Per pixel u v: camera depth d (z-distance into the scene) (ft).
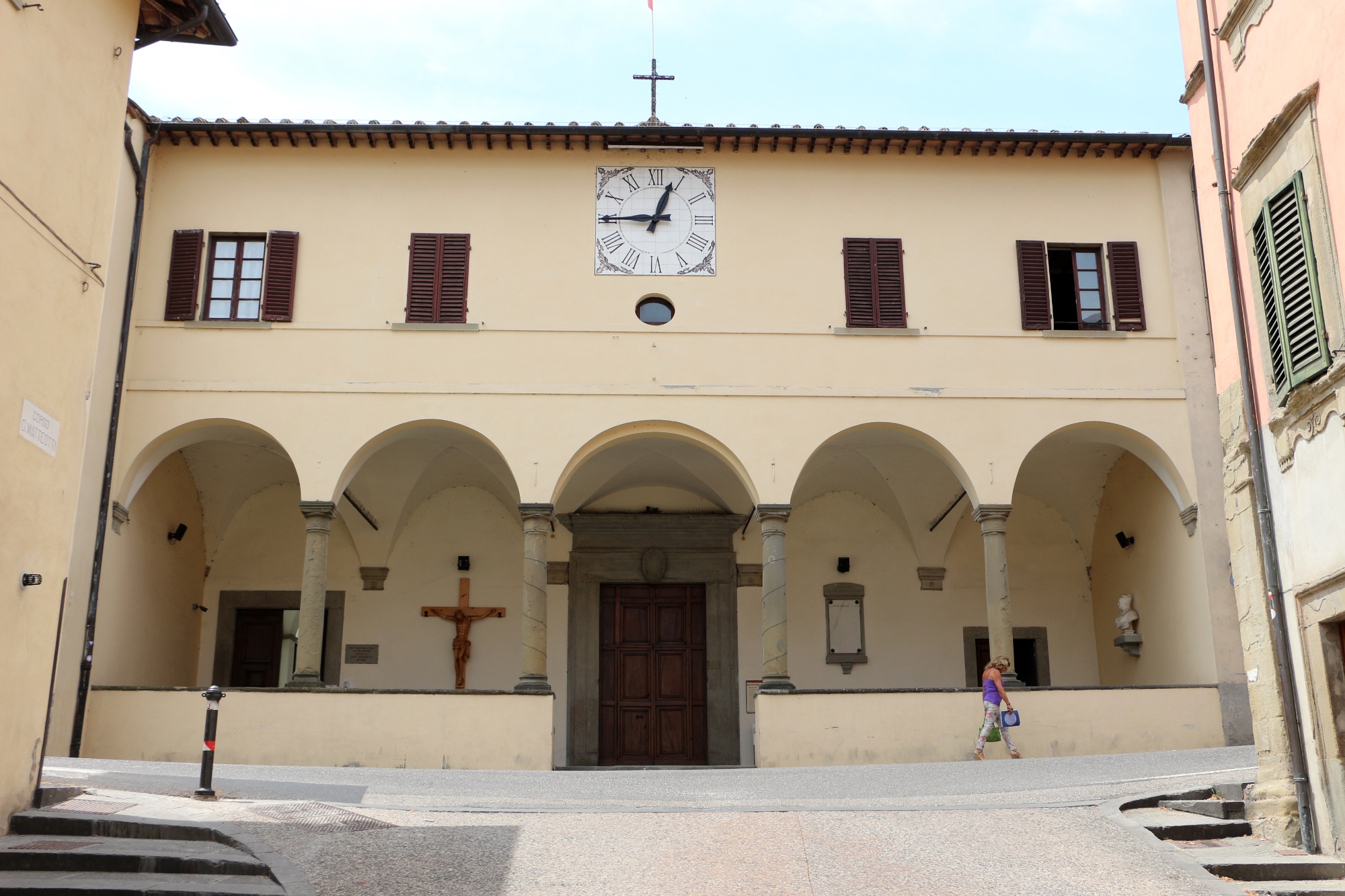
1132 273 58.54
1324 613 29.55
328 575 66.33
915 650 66.95
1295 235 30.76
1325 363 29.19
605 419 55.52
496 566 66.74
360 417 55.16
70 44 31.40
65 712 49.34
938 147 58.95
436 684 65.16
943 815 31.94
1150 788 36.22
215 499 65.51
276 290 56.49
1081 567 68.59
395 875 25.77
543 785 39.27
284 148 58.34
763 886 25.52
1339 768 29.12
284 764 49.93
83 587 50.90
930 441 56.34
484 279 57.21
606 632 66.18
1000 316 57.67
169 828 28.45
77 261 31.71
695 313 57.06
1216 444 56.49
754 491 55.01
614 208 58.34
